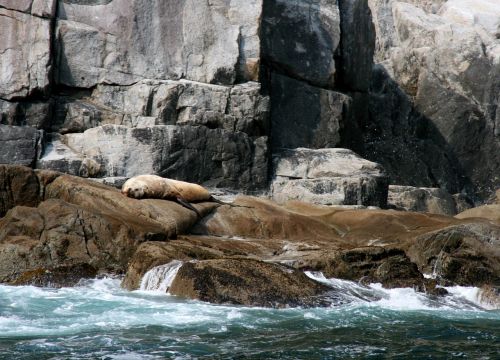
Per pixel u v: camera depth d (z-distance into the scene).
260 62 75.06
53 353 29.62
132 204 53.34
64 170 63.34
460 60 95.44
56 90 68.06
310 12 80.00
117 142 64.75
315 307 40.31
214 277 41.06
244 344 31.48
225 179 67.94
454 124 93.38
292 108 77.31
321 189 68.88
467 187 92.81
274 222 57.69
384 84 98.19
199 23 71.00
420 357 30.12
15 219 48.81
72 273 45.41
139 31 69.31
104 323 34.84
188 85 68.38
